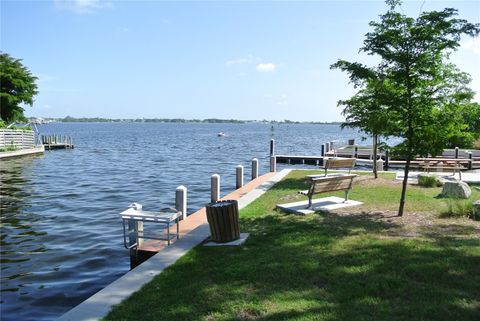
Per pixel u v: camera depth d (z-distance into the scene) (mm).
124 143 65250
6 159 35219
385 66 9570
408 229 8344
